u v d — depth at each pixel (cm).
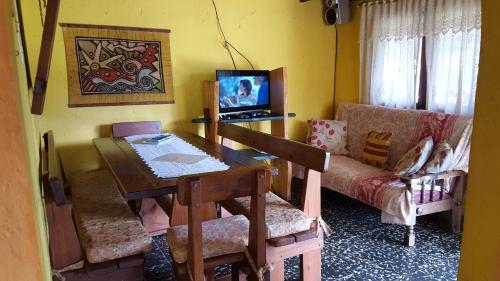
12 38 69
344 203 357
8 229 66
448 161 270
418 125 315
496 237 62
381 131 350
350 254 257
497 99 60
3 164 63
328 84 418
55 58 287
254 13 363
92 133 306
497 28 60
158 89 325
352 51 414
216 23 346
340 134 386
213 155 221
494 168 62
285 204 210
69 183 266
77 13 290
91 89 300
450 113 314
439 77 323
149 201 288
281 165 362
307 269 207
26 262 68
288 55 388
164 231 296
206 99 331
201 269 145
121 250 163
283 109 346
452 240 275
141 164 199
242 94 347
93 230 179
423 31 332
